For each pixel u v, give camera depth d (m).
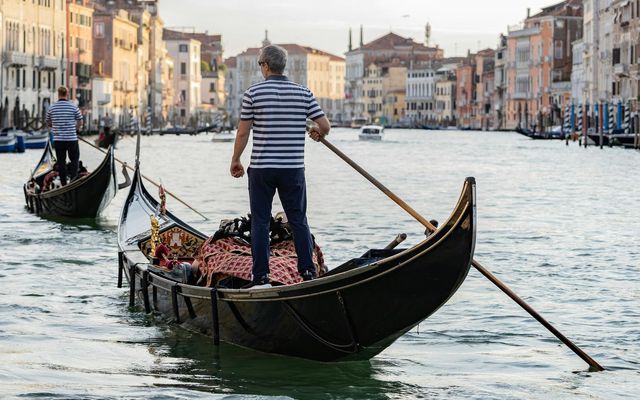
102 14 124.38
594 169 51.41
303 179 11.76
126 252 15.91
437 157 67.56
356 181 42.03
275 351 12.07
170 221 16.66
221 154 67.94
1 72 87.12
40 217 25.62
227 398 10.57
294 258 12.51
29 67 93.44
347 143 101.62
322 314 11.24
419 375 11.71
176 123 156.75
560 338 11.91
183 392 10.78
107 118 110.31
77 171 24.95
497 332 13.65
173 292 13.16
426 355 12.55
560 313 14.74
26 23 92.50
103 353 12.38
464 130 176.50
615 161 59.53
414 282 10.73
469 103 188.88
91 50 114.44
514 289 16.39
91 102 115.31
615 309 15.00
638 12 91.00
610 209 29.81
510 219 26.67
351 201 31.81
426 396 10.97
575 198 33.78
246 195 33.69
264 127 11.58
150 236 16.31
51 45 98.44
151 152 70.88
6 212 26.78
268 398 10.55
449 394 11.05
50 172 26.53
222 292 12.10
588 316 14.59
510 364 12.20
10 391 10.78
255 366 11.81
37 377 11.36
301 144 11.69
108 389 10.91
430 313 10.88
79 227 23.75
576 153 71.62
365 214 27.64
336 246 21.23
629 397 11.04
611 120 85.25
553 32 143.50
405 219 26.42
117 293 15.84
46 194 25.39
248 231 13.30
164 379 11.35
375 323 11.09
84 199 24.64
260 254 11.80
